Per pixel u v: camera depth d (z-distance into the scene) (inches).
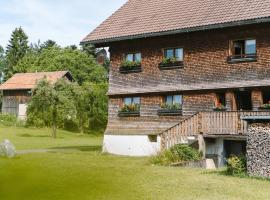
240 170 666.8
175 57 1019.9
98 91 2269.9
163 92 1027.3
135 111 1073.5
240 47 932.0
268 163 646.5
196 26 951.0
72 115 2020.2
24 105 2797.7
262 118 652.7
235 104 938.1
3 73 4210.1
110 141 1111.6
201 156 875.4
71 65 3499.0
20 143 1465.3
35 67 3644.2
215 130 876.0
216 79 952.3
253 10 911.0
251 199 460.4
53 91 1969.7
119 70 1108.5
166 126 1019.9
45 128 2266.2
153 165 774.5
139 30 1045.8
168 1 1117.7
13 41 4057.6
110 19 1154.0
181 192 474.9
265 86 884.0
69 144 1481.3
